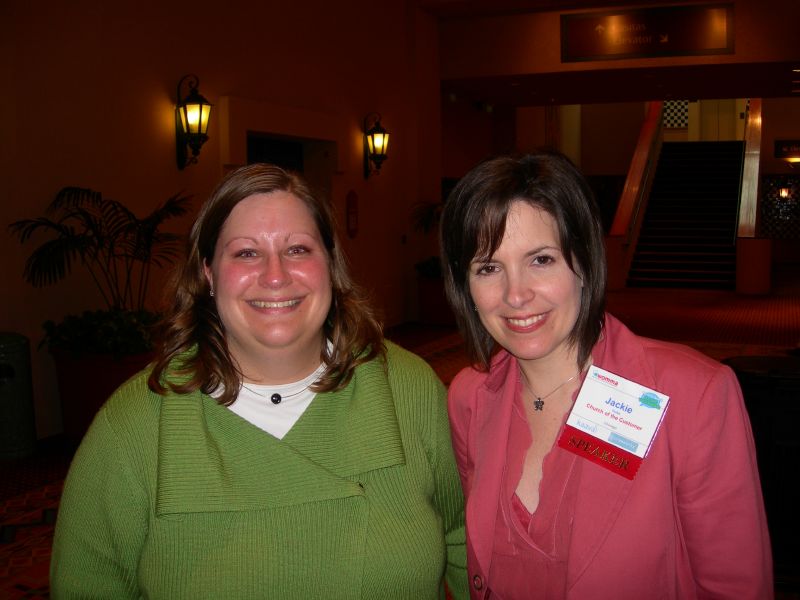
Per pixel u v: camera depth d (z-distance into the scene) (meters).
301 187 1.57
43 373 5.91
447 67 12.55
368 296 1.72
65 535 1.49
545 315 1.51
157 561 1.44
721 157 19.16
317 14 9.34
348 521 1.50
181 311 1.58
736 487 1.40
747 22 11.12
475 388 1.72
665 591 1.44
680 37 11.38
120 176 6.59
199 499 1.42
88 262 6.26
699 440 1.41
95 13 6.31
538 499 1.56
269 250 1.50
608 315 1.64
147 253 6.03
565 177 1.48
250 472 1.48
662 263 16.16
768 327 10.75
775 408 3.06
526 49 12.11
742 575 1.40
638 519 1.42
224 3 7.81
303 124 8.95
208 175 7.64
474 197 1.50
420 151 11.55
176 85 7.21
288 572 1.46
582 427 1.50
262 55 8.41
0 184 5.55
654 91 13.94
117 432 1.48
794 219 22.11
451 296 1.69
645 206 17.59
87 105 6.25
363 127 10.36
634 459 1.44
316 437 1.55
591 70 11.85
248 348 1.53
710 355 8.79
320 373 1.62
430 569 1.54
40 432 5.88
